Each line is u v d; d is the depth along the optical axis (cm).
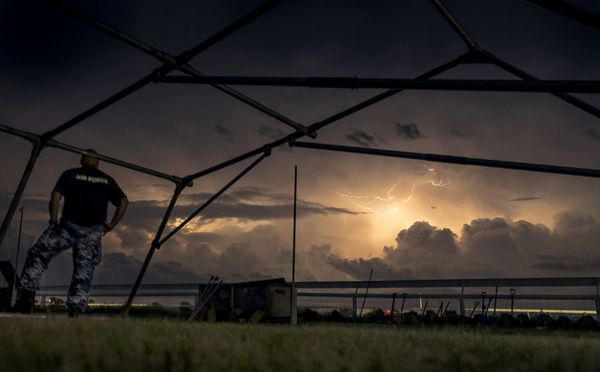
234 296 1141
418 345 244
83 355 164
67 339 218
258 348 192
